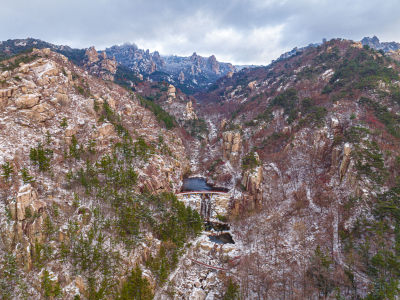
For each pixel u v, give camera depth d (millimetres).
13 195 68438
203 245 89062
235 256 83250
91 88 160125
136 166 114312
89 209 74688
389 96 126062
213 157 174625
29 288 53219
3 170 75062
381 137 101938
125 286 58000
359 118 118500
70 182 85688
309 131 129250
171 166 138000
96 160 104188
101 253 63406
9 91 102500
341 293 59312
